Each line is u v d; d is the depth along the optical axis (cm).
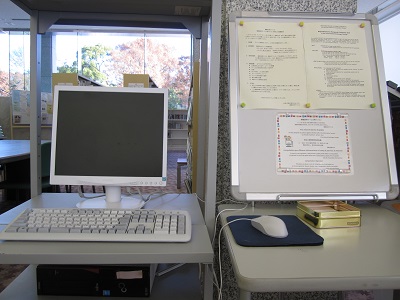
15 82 757
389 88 109
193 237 79
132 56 855
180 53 867
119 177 99
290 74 102
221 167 116
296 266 59
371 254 65
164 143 101
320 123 100
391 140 102
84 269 93
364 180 99
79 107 101
